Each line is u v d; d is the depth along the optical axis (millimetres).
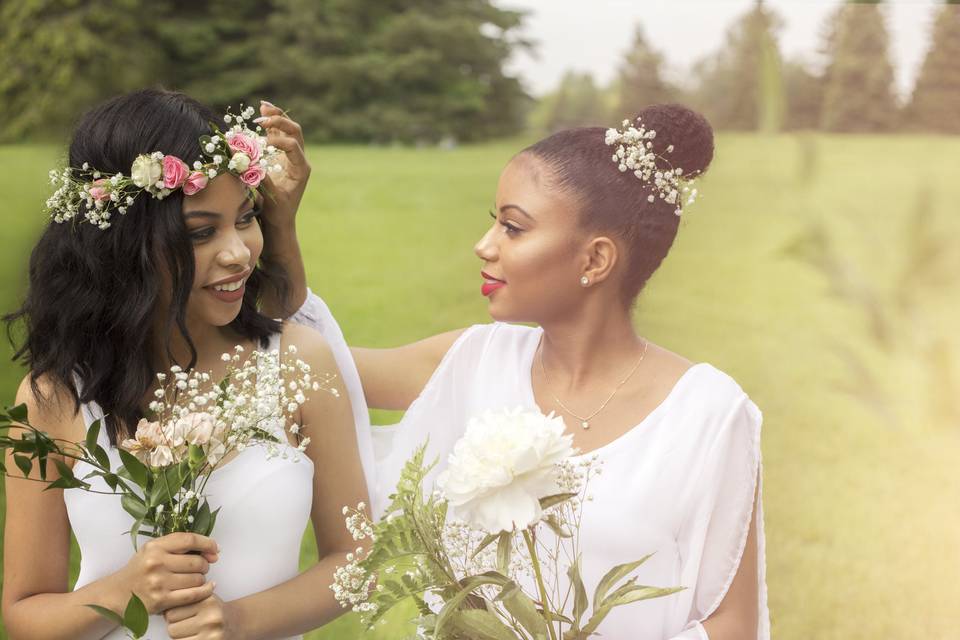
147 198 1722
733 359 7875
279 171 1975
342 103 31844
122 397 1823
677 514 1745
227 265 1748
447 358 2061
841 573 4586
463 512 1359
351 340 8508
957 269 4051
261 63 31172
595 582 1754
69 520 1886
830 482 5531
